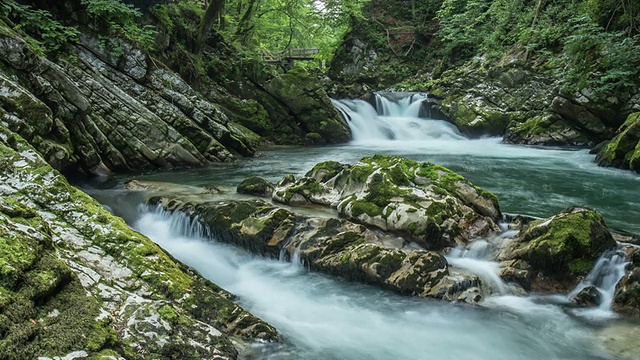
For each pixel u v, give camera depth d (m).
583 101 15.59
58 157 8.56
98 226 4.63
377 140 19.91
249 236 6.30
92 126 10.30
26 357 2.75
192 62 16.77
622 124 13.72
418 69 28.52
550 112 16.94
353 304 5.21
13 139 5.41
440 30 27.81
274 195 7.61
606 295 5.09
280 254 6.16
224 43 19.91
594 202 8.59
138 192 8.67
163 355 3.35
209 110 13.50
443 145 17.94
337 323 4.81
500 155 14.80
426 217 5.96
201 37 17.47
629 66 14.51
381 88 27.61
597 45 15.53
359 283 5.55
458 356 4.26
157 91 12.49
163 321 3.62
